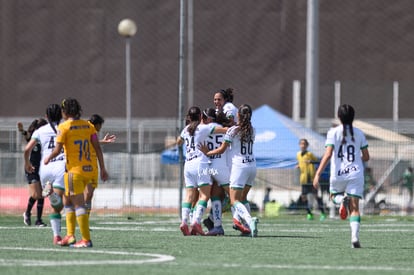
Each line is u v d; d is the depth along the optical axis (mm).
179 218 69375
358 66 136750
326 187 75750
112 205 84062
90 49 139500
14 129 96625
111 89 139000
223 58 136625
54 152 41156
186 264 35625
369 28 137125
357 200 43375
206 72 136750
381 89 136250
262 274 32719
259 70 136250
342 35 137125
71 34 140000
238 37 136625
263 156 80438
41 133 43844
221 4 136625
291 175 96562
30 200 60969
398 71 136500
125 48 138875
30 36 140625
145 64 138250
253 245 44906
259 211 82062
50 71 140250
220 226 51938
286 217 75188
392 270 34531
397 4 137000
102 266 34625
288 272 33375
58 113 44062
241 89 136250
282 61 136000
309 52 89062
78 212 42156
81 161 41531
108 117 138750
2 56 140750
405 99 136000
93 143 41906
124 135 125000
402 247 44781
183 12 70812
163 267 34500
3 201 80562
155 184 97000
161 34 138250
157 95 138250
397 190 94812
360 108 135875
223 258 38188
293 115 134250
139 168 96750
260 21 136250
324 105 136000
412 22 136875
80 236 49531
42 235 50406
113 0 139125
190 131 51344
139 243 45594
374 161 95375
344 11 137250
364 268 35000
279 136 81625
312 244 45906
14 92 140500
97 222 64688
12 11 140500
